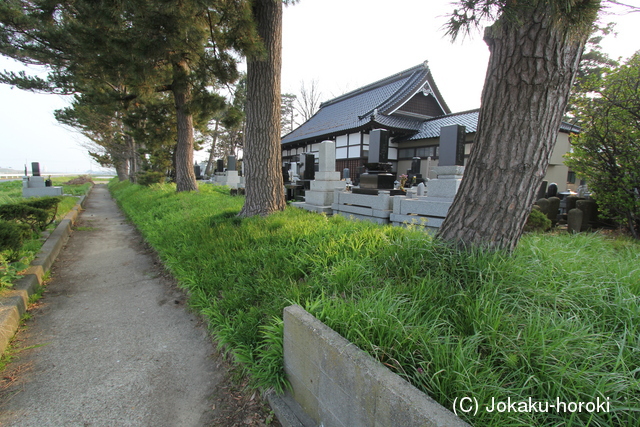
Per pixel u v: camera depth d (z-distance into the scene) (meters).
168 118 11.52
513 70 2.16
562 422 1.19
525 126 2.19
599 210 6.01
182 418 1.90
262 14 5.15
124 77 7.84
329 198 7.36
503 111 2.25
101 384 2.17
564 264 2.33
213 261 3.47
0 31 7.59
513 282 2.04
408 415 1.12
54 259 4.94
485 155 2.37
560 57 2.04
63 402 2.00
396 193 6.99
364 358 1.39
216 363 2.42
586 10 1.57
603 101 5.42
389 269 2.53
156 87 9.07
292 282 2.65
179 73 8.56
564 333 1.58
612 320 1.77
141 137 11.64
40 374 2.26
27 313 3.14
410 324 1.70
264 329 2.27
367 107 19.72
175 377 2.26
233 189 12.34
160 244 4.95
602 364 1.34
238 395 2.09
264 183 5.35
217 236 4.27
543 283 2.08
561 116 2.23
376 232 3.39
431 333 1.64
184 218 5.98
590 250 3.10
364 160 17.52
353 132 17.88
